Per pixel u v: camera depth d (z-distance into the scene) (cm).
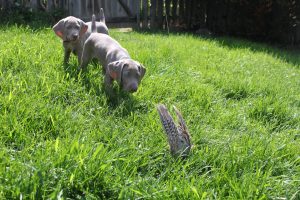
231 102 162
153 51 210
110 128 118
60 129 114
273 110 156
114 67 138
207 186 99
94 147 106
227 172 104
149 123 127
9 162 93
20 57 158
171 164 107
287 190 100
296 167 114
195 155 111
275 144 126
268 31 370
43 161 94
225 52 246
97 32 182
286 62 260
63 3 309
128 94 144
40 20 282
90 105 133
